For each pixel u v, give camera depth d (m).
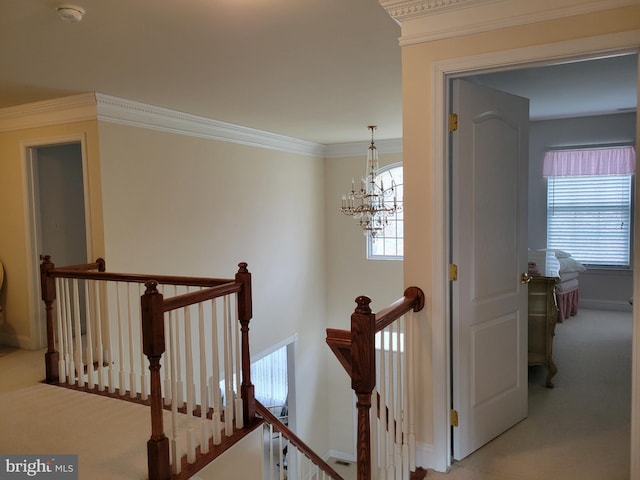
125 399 3.38
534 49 2.22
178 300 2.50
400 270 7.46
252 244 6.27
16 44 2.88
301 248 7.34
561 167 6.19
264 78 3.73
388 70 3.56
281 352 7.92
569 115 5.89
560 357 4.20
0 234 4.94
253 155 6.28
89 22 2.57
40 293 4.83
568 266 5.59
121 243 4.44
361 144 7.52
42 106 4.41
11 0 2.28
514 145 2.88
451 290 2.55
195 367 5.07
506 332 2.86
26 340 4.82
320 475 5.15
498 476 2.41
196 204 5.34
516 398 2.95
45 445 2.72
